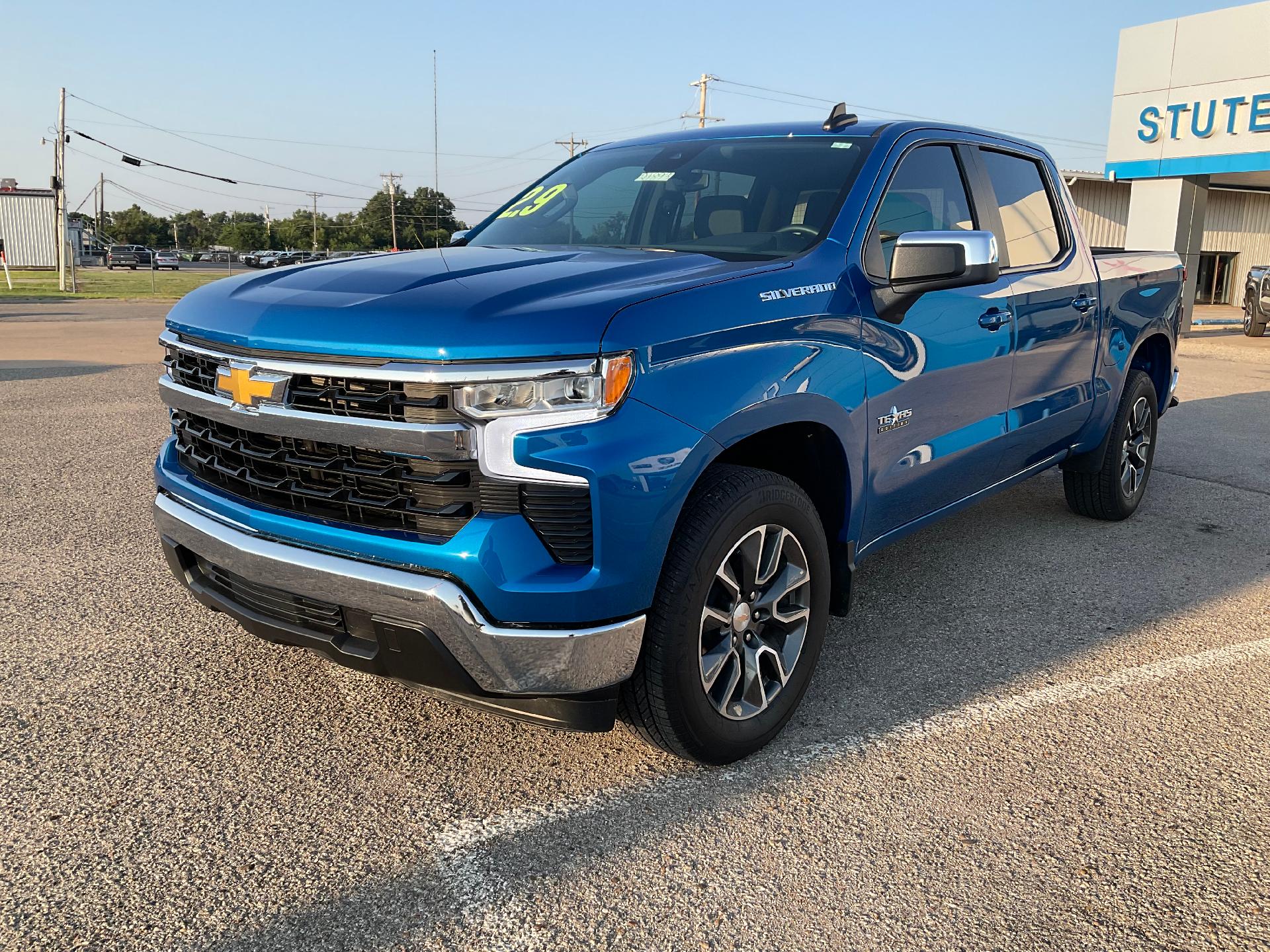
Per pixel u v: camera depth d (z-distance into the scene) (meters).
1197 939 2.12
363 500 2.38
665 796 2.63
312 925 2.12
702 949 2.07
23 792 2.57
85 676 3.24
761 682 2.78
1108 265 4.76
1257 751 2.90
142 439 7.00
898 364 3.14
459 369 2.21
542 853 2.38
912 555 4.67
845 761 2.82
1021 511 5.49
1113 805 2.62
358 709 3.07
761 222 3.23
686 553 2.46
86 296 33.91
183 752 2.80
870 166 3.32
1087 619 3.90
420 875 2.29
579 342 2.24
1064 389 4.33
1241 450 7.25
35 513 5.06
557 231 3.63
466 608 2.22
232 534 2.59
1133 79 18.25
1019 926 2.15
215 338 2.61
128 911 2.15
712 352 2.50
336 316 2.39
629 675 2.40
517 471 2.22
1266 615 3.95
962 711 3.12
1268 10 15.95
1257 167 16.42
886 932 2.13
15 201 68.44
